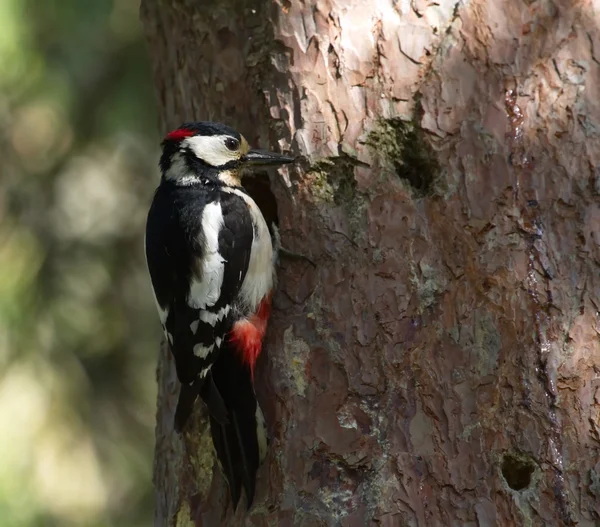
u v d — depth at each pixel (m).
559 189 8.74
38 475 14.06
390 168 9.02
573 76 8.91
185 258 9.33
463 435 8.48
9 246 14.69
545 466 8.36
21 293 14.49
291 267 9.22
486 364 8.55
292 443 8.80
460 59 8.94
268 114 9.41
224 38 9.80
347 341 8.83
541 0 9.00
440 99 8.91
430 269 8.77
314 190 9.16
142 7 11.04
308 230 9.16
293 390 8.94
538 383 8.47
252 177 10.31
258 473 8.94
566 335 8.53
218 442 8.98
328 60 9.12
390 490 8.45
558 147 8.80
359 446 8.60
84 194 15.45
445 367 8.61
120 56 14.72
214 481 9.40
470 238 8.73
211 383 8.96
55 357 14.56
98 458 14.51
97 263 15.18
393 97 8.99
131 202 15.58
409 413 8.58
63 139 14.95
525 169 8.77
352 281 8.91
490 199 8.75
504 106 8.87
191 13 10.05
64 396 14.45
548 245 8.66
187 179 9.75
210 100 10.00
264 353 9.21
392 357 8.69
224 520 9.21
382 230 8.90
